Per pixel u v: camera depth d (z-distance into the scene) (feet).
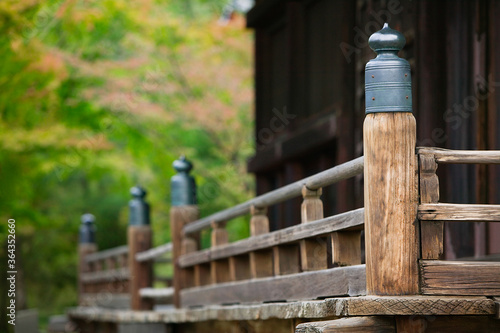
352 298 13.12
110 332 37.93
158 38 53.47
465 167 21.29
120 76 51.72
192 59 54.03
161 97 55.52
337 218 15.30
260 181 36.55
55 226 45.50
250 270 22.65
